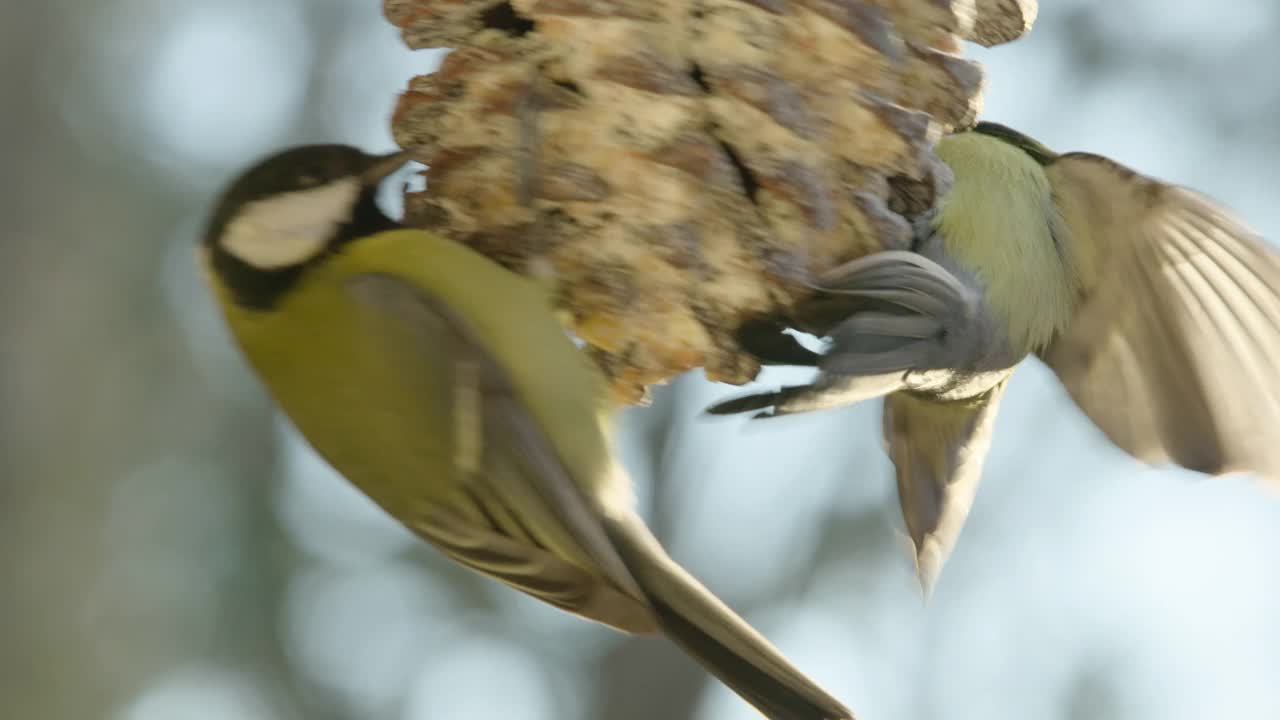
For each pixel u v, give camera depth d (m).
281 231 2.66
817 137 2.62
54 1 3.43
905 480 2.67
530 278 2.64
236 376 3.46
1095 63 2.93
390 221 2.67
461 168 2.64
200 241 2.68
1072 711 2.95
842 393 2.62
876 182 2.62
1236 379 2.65
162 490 3.38
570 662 3.43
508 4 2.63
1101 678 2.95
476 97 2.63
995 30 2.64
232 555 3.33
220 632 3.29
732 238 2.62
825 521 3.07
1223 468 2.65
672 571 2.64
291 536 3.34
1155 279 2.65
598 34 2.62
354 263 2.66
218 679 3.28
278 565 3.31
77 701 3.23
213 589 3.32
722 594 3.07
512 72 2.63
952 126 2.63
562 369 2.64
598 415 2.65
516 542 2.65
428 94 2.63
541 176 2.63
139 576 3.32
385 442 2.65
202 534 3.36
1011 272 2.64
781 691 2.63
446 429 2.65
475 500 2.65
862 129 2.62
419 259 2.65
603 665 3.46
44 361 3.35
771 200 2.62
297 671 3.27
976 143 2.65
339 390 2.65
